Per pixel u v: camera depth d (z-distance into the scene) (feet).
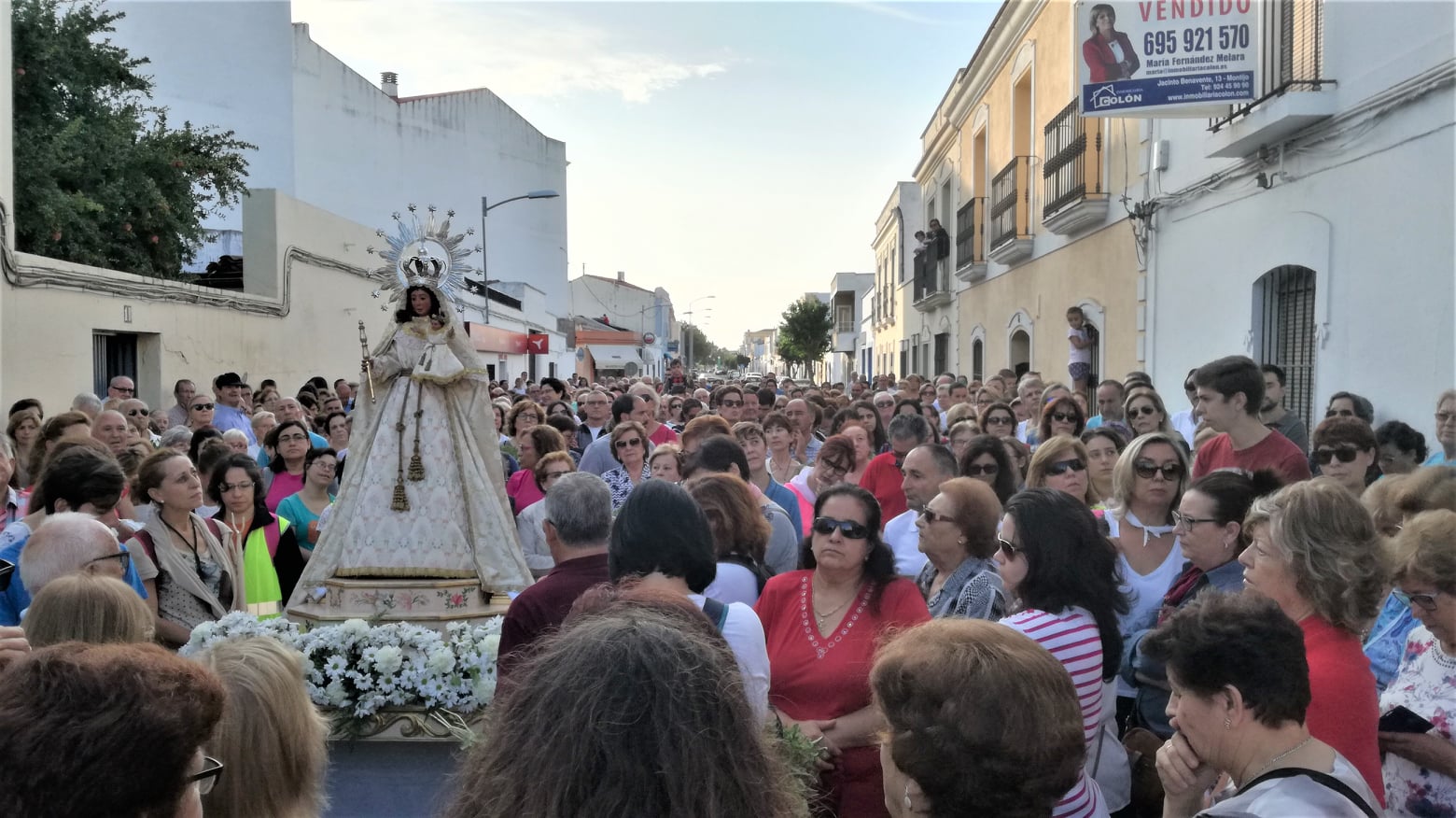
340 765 11.73
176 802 4.68
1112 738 9.94
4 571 11.78
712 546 9.46
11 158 28.78
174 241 43.96
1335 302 23.38
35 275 29.45
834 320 165.99
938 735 5.43
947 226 73.26
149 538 14.05
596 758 4.39
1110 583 9.48
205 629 12.60
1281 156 25.25
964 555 11.75
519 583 15.02
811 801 9.21
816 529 10.77
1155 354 33.76
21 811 4.27
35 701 4.52
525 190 124.36
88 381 32.32
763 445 19.65
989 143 58.29
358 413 15.44
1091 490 16.46
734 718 4.80
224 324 41.91
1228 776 6.97
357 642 12.05
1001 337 55.57
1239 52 25.27
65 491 13.07
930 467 15.51
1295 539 8.16
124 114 42.50
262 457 24.61
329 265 54.49
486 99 115.65
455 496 15.15
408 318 15.55
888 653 6.07
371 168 95.66
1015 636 6.00
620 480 21.56
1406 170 20.70
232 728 6.70
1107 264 38.45
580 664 4.74
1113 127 37.78
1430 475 11.00
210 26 66.28
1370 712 7.57
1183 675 6.70
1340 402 19.66
